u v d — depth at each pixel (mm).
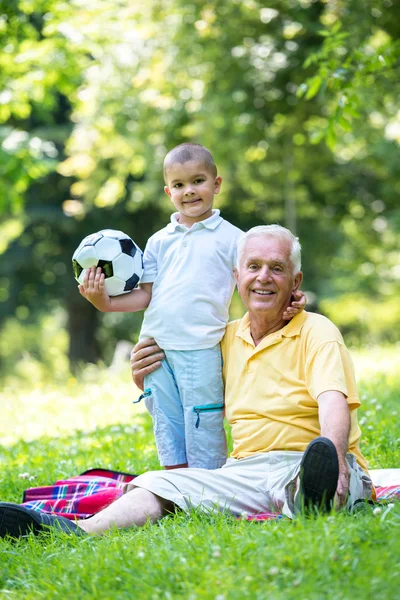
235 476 4809
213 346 5359
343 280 28047
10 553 4277
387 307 28688
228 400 5160
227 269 5504
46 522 4586
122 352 24156
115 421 9352
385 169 21422
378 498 4977
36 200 26672
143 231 27078
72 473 6777
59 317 38719
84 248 5430
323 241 25594
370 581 3432
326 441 4176
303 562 3604
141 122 19766
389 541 3754
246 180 21281
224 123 18156
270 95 17875
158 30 18094
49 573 3977
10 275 29203
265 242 4977
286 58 16984
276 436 4879
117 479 5844
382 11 14500
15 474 6883
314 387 4730
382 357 14141
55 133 25188
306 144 19359
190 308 5375
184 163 5504
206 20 17156
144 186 21812
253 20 17094
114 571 3850
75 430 8953
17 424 10047
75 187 23031
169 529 4379
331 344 4820
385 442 6852
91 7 15961
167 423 5457
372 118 18422
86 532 4590
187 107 18562
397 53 9750
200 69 18078
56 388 13539
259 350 5008
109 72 19219
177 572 3732
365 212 24281
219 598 3336
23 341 38688
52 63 16266
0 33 15062
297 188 22031
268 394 4934
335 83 9617
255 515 4590
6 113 16859
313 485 4215
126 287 5453
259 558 3680
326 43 10062
